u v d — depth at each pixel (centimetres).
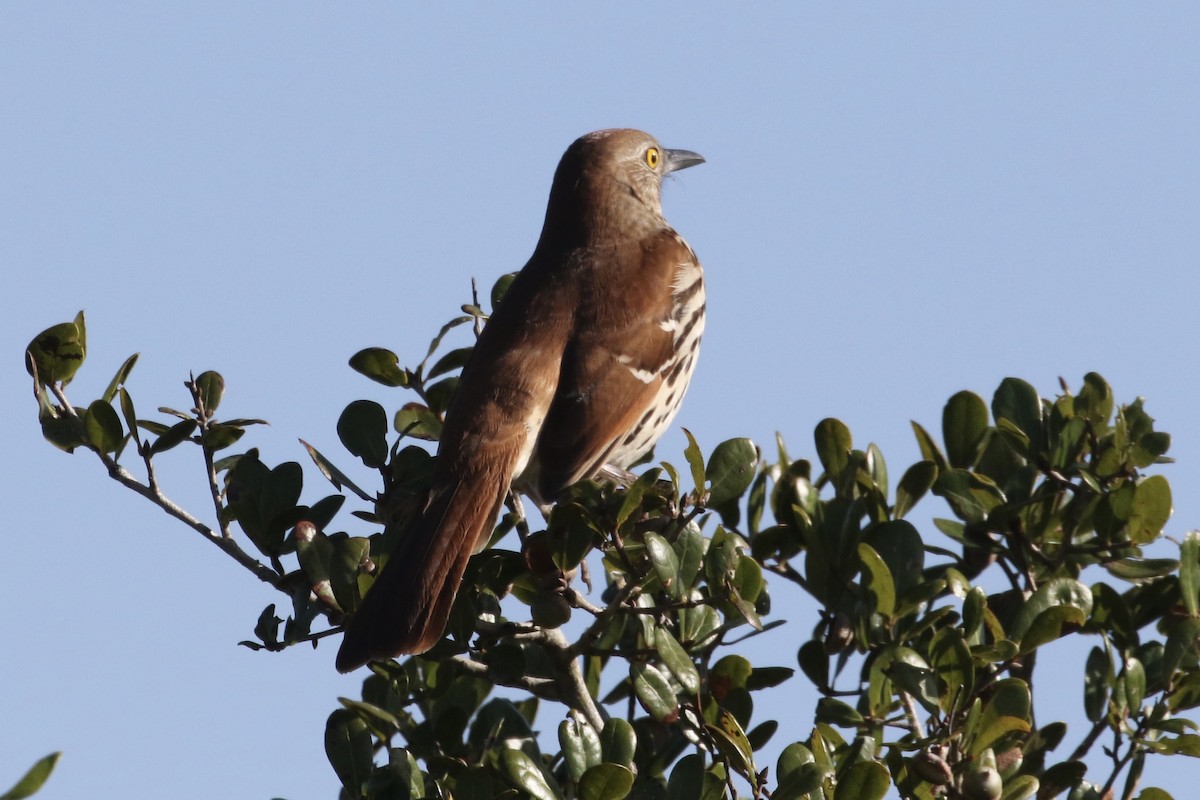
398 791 810
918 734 830
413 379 1031
